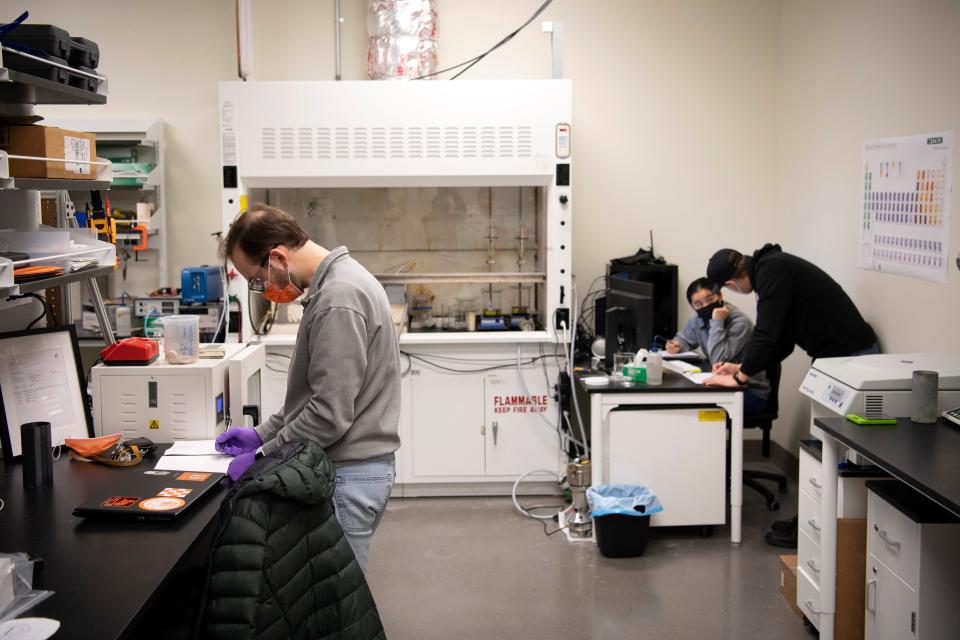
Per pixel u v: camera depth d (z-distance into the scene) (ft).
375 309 7.00
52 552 5.65
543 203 14.67
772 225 15.85
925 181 10.98
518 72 15.25
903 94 11.48
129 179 14.64
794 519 12.27
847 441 8.02
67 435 8.19
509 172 13.32
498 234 15.60
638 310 12.67
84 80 7.60
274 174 13.21
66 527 6.12
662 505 12.16
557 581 11.04
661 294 15.08
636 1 15.30
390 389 7.20
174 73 15.16
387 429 7.14
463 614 10.17
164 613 6.26
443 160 13.25
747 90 15.57
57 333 8.26
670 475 12.12
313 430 6.73
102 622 4.65
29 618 4.67
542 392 13.89
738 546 12.13
